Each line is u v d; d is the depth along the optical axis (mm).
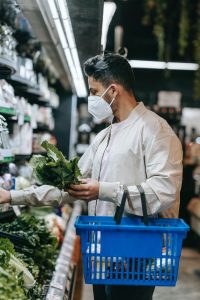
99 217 2326
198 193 8734
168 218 2340
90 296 5023
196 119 10922
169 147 2242
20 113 4141
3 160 3205
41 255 3318
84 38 3199
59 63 4758
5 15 3852
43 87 5555
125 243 2084
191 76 10227
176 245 2080
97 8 2523
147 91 10336
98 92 2369
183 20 5715
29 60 4473
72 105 7410
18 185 4078
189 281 5918
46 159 2207
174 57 8414
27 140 4477
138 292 2305
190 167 8414
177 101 8367
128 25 8000
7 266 2254
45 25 3262
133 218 2303
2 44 3174
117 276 2104
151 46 9055
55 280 3371
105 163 2396
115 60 2344
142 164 2307
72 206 7547
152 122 2314
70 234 5332
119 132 2389
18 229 3494
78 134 9508
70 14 2660
